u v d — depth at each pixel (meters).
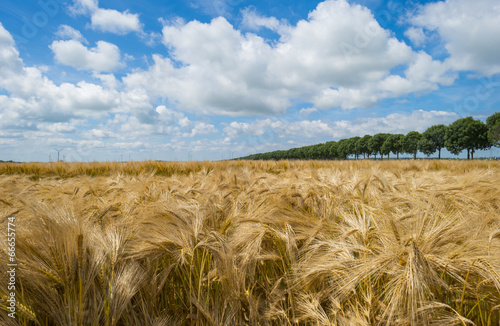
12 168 13.91
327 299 1.86
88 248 1.68
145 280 1.79
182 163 16.08
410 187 3.64
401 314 1.43
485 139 70.69
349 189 3.51
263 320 1.78
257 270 2.21
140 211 2.76
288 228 2.16
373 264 1.55
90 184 4.53
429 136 84.19
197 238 2.00
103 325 1.54
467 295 1.65
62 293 1.57
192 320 1.81
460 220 2.01
